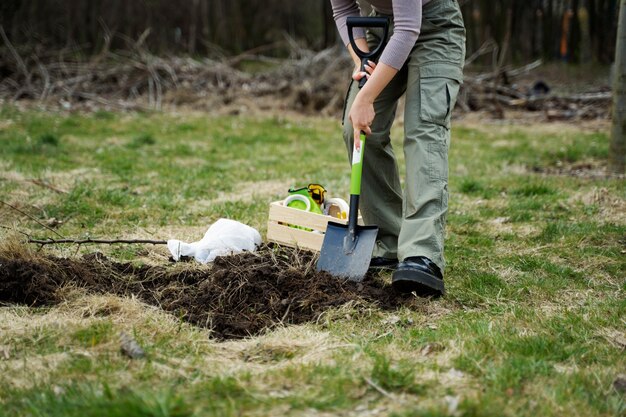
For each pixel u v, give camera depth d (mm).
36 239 4172
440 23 3420
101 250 4152
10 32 13812
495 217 5184
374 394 2420
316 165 7266
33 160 7160
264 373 2555
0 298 3244
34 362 2633
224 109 11703
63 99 11805
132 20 14859
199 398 2357
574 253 4262
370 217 3830
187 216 5137
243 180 6500
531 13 14781
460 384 2508
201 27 15656
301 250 3857
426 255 3322
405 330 3090
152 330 2967
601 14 14492
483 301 3480
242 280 3400
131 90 12320
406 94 3490
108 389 2326
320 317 3174
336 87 11875
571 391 2438
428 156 3373
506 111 11703
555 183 6223
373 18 3430
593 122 10648
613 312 3252
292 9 16688
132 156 7699
